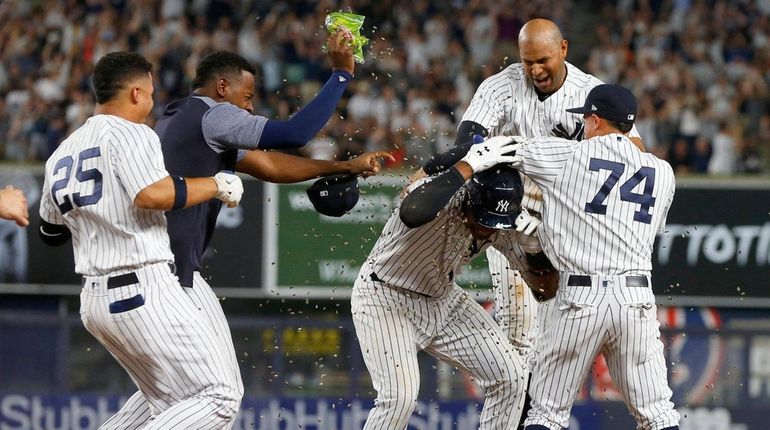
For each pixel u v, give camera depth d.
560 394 23.48
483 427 25.28
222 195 21.69
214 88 23.78
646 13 68.12
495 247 24.66
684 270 51.69
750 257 51.66
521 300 26.73
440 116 59.53
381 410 24.55
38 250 51.47
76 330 47.53
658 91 63.00
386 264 24.06
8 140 59.22
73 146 21.78
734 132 60.44
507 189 22.53
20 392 47.12
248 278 50.72
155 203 20.80
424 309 24.53
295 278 50.72
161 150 21.62
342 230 50.56
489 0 67.69
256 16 66.25
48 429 47.06
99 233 21.39
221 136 22.44
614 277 22.66
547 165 22.84
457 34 66.00
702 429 46.81
